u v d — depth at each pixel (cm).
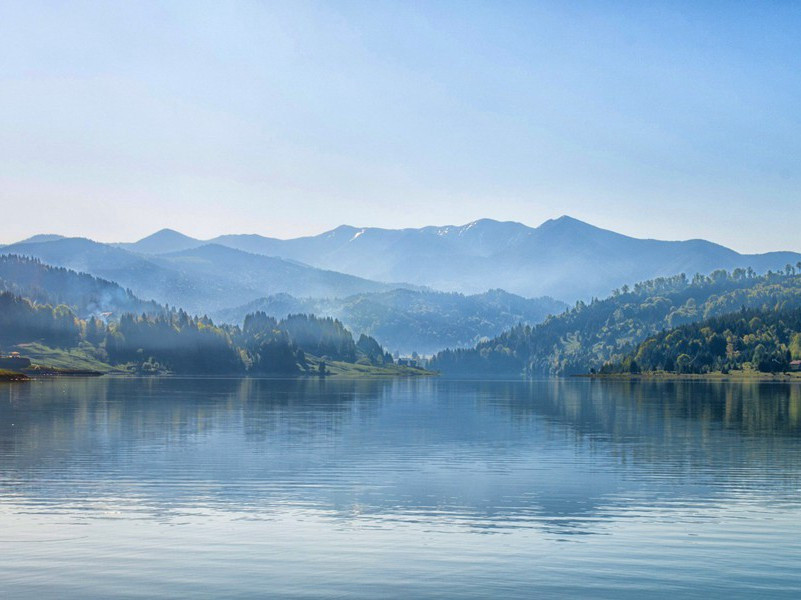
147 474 6425
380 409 15250
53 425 10719
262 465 6969
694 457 7538
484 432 10150
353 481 6147
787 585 3578
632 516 4897
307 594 3459
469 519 4816
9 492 5612
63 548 4138
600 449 8200
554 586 3566
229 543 4244
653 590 3516
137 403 16362
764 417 12850
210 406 15662
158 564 3869
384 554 4047
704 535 4416
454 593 3475
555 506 5191
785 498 5469
